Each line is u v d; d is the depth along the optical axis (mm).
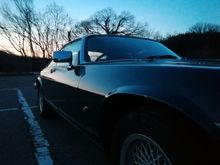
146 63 1854
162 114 1463
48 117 4723
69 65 3029
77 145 3312
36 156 2953
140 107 1628
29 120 4672
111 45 2932
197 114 1283
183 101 1350
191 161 1338
